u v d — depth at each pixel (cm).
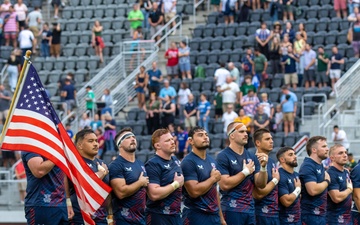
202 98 4728
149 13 5591
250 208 2606
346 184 2820
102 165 2428
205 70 5206
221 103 4738
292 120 4609
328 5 5519
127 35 5688
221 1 5606
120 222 2434
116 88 5147
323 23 5341
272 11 5450
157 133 2500
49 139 2348
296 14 5469
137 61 5400
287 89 4628
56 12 5953
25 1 6056
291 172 2731
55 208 2392
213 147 4653
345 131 4500
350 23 5250
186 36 5547
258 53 4966
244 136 2603
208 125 4731
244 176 2570
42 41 5603
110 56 5603
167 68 5181
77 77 5453
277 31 5059
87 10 5953
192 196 2533
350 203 2844
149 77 5041
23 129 2338
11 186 4231
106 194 2369
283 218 2727
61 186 2408
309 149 2781
